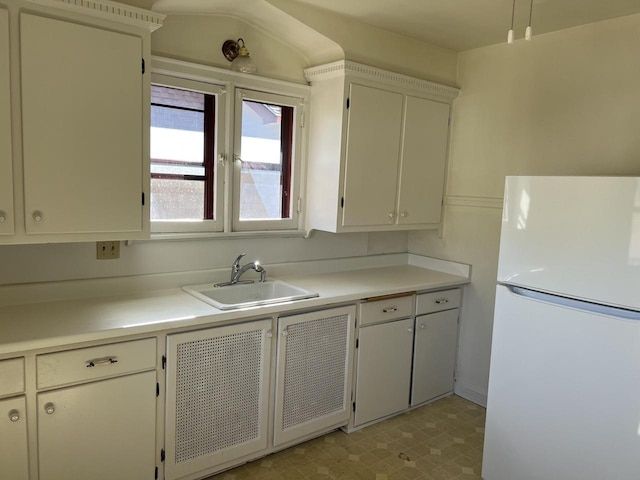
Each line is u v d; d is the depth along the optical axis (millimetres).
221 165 2588
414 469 2422
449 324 3189
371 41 2719
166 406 2031
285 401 2424
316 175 2869
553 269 2020
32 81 1729
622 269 1813
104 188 1927
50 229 1822
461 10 2426
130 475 1968
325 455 2514
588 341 1901
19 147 1730
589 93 2572
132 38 1925
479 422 2934
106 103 1893
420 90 3012
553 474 2035
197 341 2074
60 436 1780
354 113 2703
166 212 2467
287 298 2375
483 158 3100
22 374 1681
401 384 2951
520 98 2883
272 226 2855
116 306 2131
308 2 2393
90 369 1814
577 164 2646
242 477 2289
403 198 3035
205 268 2625
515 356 2148
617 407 1829
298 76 2832
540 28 2654
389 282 2941
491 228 3080
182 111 2451
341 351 2623
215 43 2484
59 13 1761
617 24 2447
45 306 2082
